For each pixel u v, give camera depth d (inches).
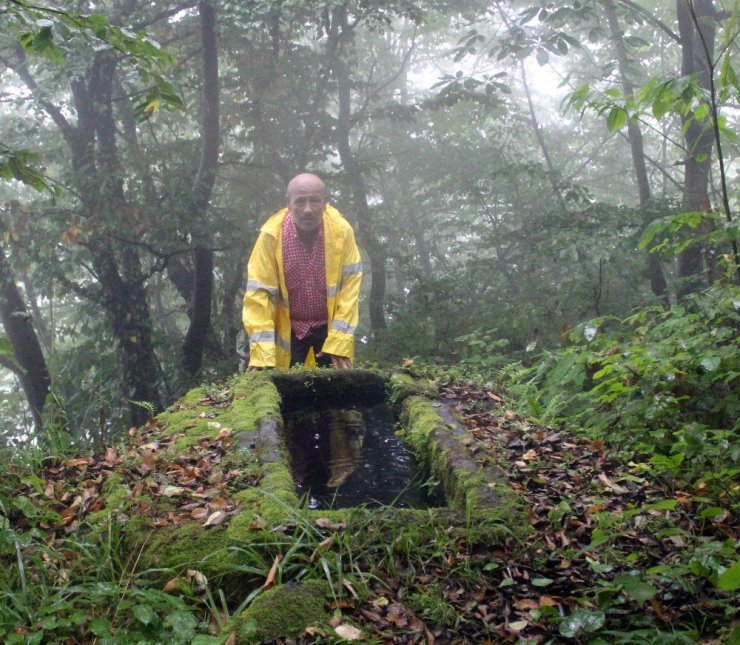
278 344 253.6
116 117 604.4
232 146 861.8
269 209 659.4
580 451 162.9
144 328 553.3
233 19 459.5
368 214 693.9
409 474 159.9
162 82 201.0
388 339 463.2
